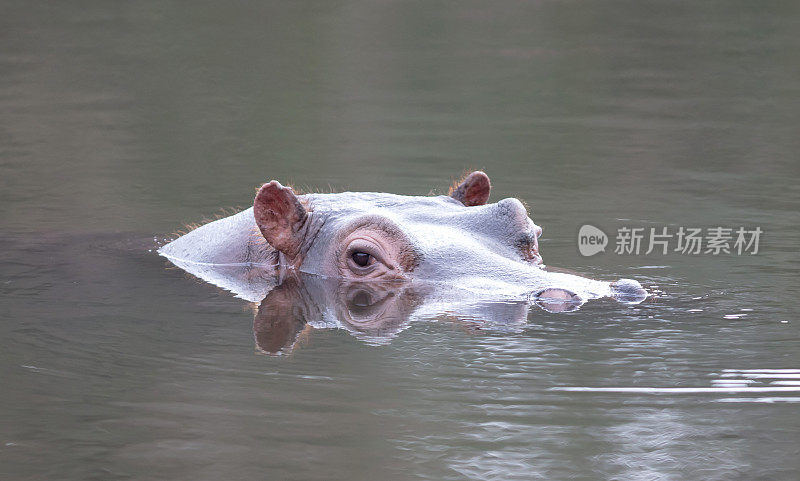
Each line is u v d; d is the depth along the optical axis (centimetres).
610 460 2092
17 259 3709
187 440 2181
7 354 2664
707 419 2253
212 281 3400
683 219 4466
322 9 11438
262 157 5931
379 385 2444
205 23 10650
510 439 2181
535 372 2483
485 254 3238
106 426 2245
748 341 2628
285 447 2147
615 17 10969
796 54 9088
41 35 9838
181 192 5075
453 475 2038
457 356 2594
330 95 7731
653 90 7812
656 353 2553
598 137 6419
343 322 2903
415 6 11588
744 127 6631
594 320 2806
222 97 7656
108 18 10775
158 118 6975
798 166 5606
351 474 2039
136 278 3441
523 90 7856
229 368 2562
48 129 6594
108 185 5225
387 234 3284
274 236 3494
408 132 6588
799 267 3491
